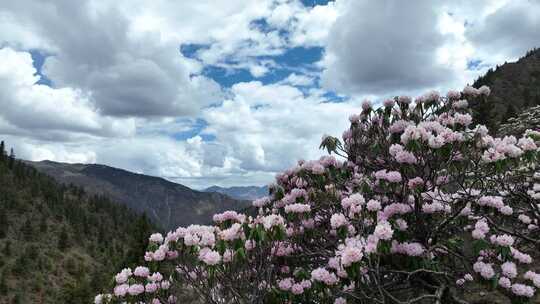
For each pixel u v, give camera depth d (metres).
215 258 5.86
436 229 6.79
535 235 7.97
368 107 8.20
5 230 167.88
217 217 6.90
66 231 191.75
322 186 7.62
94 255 179.25
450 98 7.99
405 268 6.39
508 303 6.46
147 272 6.98
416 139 6.07
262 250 6.55
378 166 8.04
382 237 5.30
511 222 8.11
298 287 6.20
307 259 7.43
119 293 6.82
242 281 6.60
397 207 6.22
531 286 5.83
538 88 105.62
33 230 175.75
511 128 14.90
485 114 27.30
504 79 116.31
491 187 7.47
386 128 8.03
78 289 96.94
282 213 7.75
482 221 6.26
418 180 6.35
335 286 5.99
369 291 6.45
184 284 7.26
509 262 5.79
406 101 7.93
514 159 6.10
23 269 143.25
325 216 7.86
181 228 6.82
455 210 6.99
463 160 6.52
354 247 5.38
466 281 7.07
